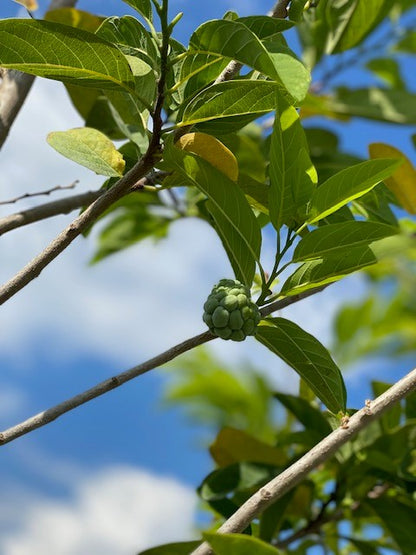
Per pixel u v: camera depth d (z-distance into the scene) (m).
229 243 1.48
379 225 1.44
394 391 1.41
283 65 1.35
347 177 1.46
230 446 1.84
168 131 1.46
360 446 1.83
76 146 1.53
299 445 1.89
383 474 1.80
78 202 1.64
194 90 1.46
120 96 1.67
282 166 1.47
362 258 1.47
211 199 1.46
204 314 1.45
